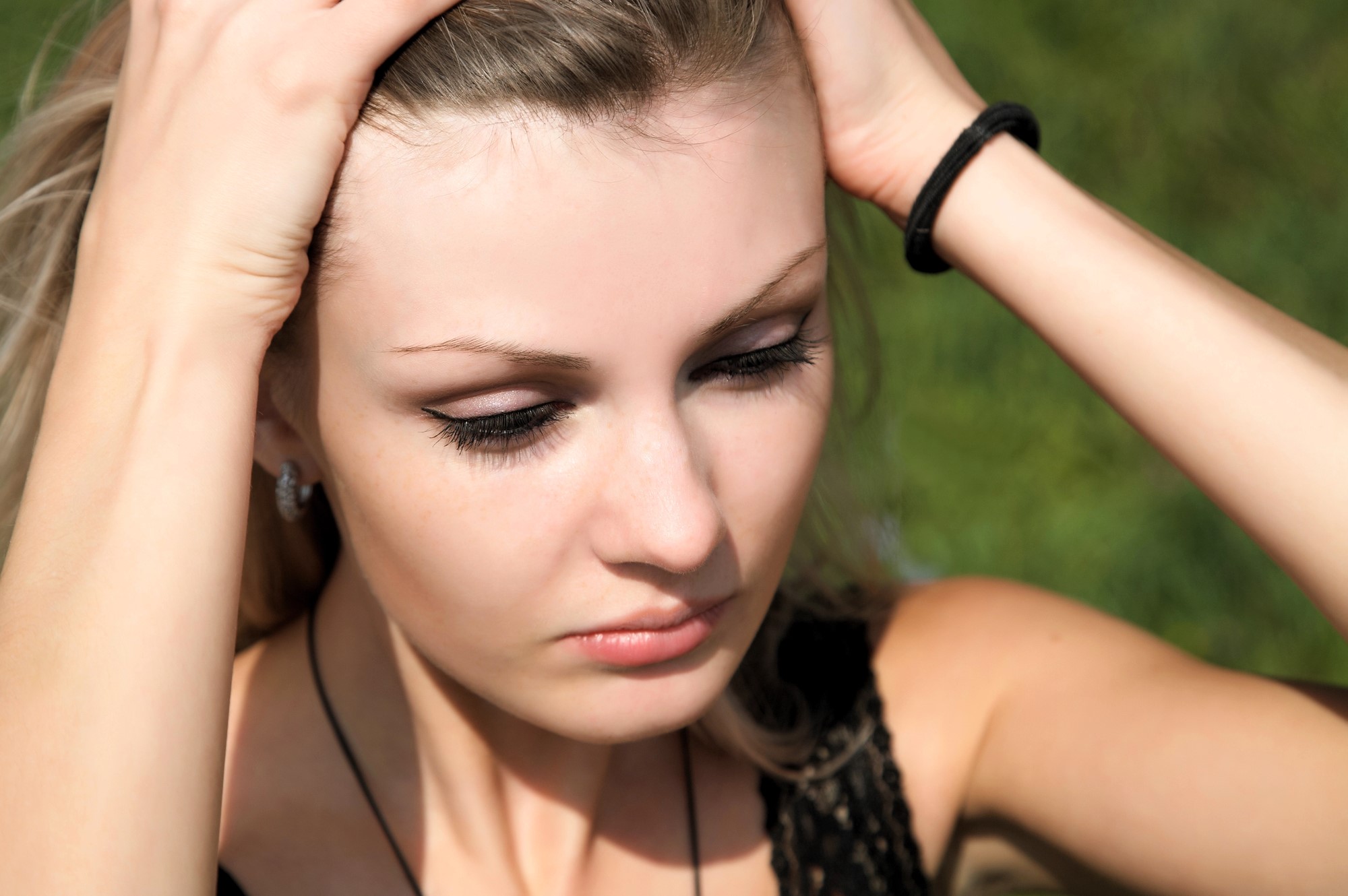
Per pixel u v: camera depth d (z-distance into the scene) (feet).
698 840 6.13
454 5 4.28
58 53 6.21
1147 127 15.89
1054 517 12.78
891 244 14.57
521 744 5.75
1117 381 5.24
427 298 4.34
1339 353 5.13
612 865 6.00
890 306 14.37
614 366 4.41
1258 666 11.64
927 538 12.76
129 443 4.46
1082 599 12.26
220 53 4.45
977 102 5.61
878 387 7.09
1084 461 13.20
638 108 4.25
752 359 4.76
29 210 5.49
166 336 4.50
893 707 6.52
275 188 4.36
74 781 4.17
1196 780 5.58
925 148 5.53
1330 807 5.24
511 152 4.23
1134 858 5.77
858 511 7.13
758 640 6.61
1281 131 15.75
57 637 4.29
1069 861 6.21
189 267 4.49
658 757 6.23
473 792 5.73
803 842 6.22
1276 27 16.81
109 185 4.65
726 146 4.39
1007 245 5.42
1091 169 15.58
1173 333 5.15
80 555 4.37
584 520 4.59
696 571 4.76
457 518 4.64
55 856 4.10
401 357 4.43
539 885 5.85
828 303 6.68
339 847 5.64
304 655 5.98
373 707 5.75
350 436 4.70
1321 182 15.23
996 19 16.93
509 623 4.81
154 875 4.15
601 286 4.30
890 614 6.94
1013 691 6.36
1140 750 5.79
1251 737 5.53
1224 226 14.96
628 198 4.26
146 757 4.21
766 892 6.13
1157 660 6.13
